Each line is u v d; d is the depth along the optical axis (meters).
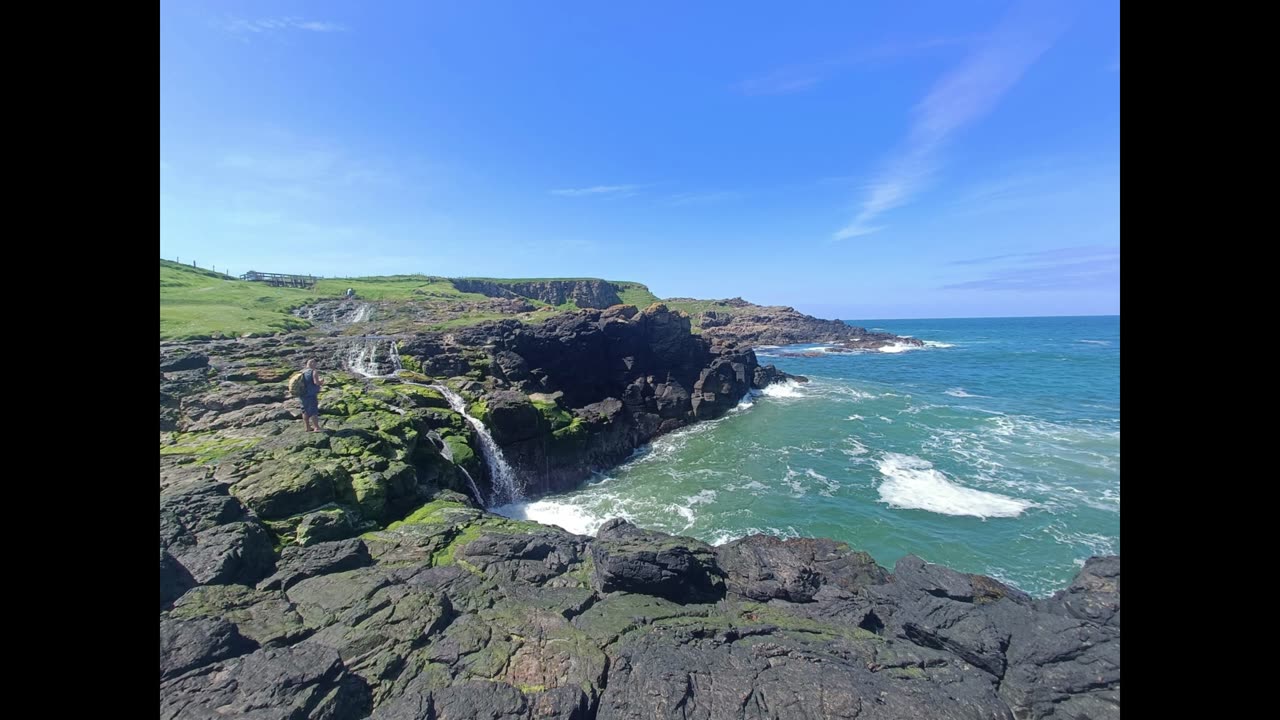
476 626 9.91
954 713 8.13
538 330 37.88
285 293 56.06
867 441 32.47
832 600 12.34
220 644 8.25
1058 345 106.44
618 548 12.98
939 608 11.27
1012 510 20.94
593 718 8.07
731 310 133.12
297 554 12.29
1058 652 9.63
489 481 24.75
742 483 25.83
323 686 7.65
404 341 32.59
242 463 15.14
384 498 15.97
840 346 105.75
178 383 21.44
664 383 41.31
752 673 8.84
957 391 51.06
